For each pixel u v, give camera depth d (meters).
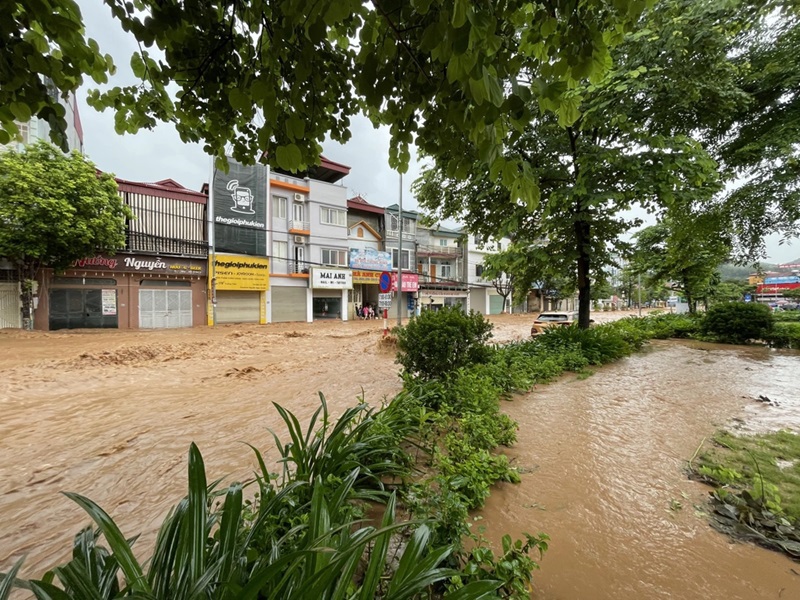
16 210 11.47
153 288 17.34
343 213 24.55
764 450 3.36
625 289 46.91
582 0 1.52
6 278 13.60
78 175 12.88
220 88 2.36
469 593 1.16
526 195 1.66
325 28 1.30
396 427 3.11
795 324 11.70
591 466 3.08
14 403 5.46
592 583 1.79
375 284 26.38
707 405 4.86
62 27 1.48
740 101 6.73
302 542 1.41
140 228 16.95
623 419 4.29
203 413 5.00
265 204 20.77
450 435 3.10
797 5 4.82
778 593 1.73
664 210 8.56
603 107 6.64
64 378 6.94
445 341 5.09
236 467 3.31
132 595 1.02
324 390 6.32
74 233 12.73
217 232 19.00
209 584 1.18
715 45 5.80
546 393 5.45
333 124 2.58
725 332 11.80
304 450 2.41
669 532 2.21
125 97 2.35
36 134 13.66
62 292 15.00
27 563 2.11
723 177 7.77
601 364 7.77
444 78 1.54
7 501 2.79
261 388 6.48
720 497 2.52
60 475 3.20
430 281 31.50
